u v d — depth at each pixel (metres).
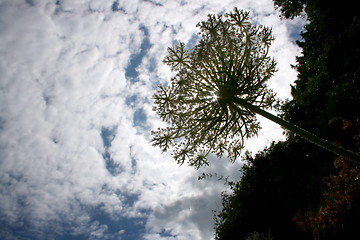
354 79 6.62
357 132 6.37
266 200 9.58
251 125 6.48
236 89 5.12
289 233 8.56
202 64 5.52
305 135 4.47
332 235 5.51
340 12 7.92
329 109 7.32
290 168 9.20
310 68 9.02
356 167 5.41
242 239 10.00
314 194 8.12
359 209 5.07
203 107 5.35
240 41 5.68
